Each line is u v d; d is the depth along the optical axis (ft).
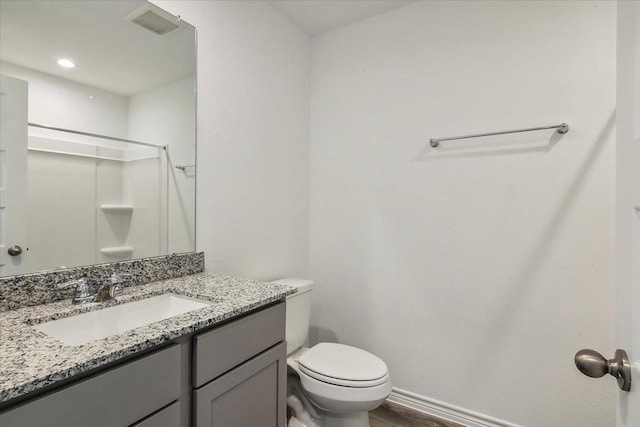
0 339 2.39
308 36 7.28
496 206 5.42
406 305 6.22
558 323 4.97
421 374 6.06
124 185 4.10
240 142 5.60
